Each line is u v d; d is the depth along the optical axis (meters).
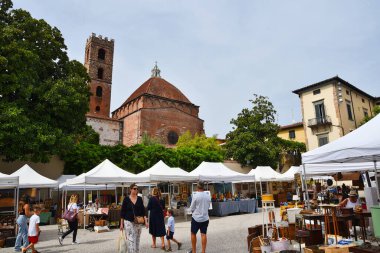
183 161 29.58
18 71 18.08
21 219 9.99
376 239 7.15
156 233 8.78
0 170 21.30
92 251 9.10
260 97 33.88
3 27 19.34
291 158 36.88
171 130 47.06
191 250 7.96
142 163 27.06
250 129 32.94
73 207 10.87
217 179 18.59
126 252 6.74
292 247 7.61
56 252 9.14
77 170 24.38
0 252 9.64
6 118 16.73
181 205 22.39
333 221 7.54
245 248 8.38
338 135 31.59
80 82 22.25
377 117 6.85
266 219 15.98
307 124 34.59
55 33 23.17
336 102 32.19
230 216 19.17
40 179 17.27
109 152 26.17
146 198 20.44
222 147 36.50
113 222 15.80
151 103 47.31
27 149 18.11
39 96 19.17
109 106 55.41
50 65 21.98
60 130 19.30
